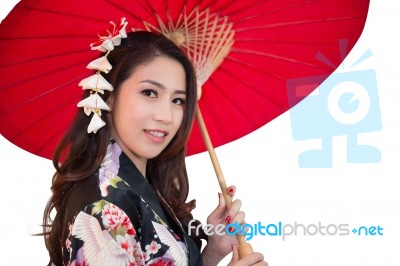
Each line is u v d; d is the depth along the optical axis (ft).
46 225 9.50
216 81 10.34
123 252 8.29
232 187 9.66
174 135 9.45
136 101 8.83
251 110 10.58
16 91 9.51
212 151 9.71
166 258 8.71
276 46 10.10
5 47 9.01
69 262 8.40
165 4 9.36
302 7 9.72
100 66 8.91
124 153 9.09
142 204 8.74
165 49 9.00
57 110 9.89
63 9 8.95
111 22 9.03
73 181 8.81
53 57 9.39
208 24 9.70
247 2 9.61
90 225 8.30
